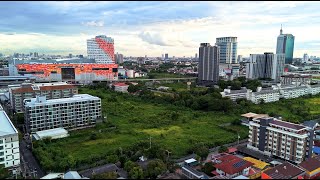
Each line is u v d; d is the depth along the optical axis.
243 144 165.50
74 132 185.00
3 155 125.44
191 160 130.75
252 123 156.25
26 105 177.75
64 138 171.00
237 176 108.06
